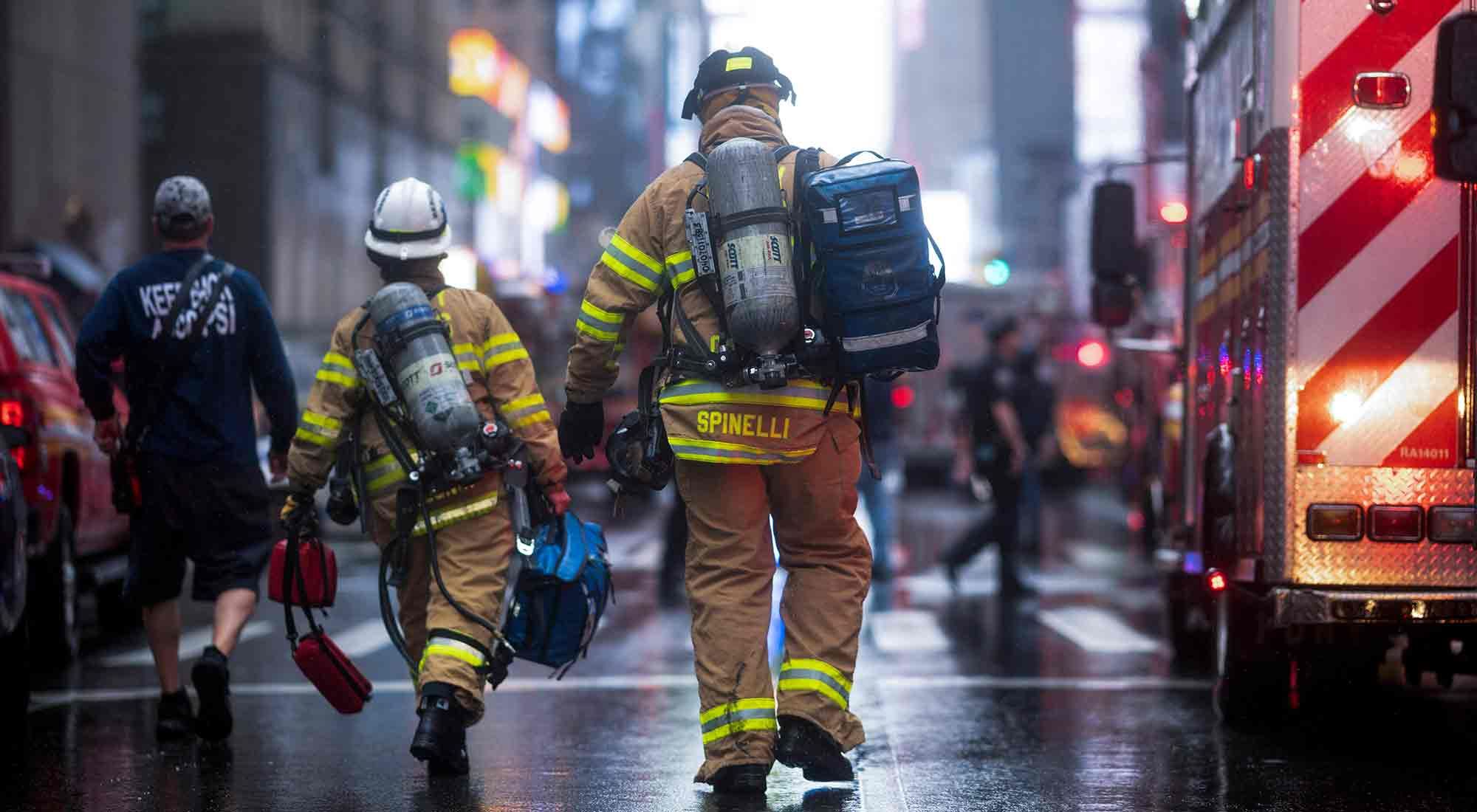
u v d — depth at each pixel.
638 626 27.27
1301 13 15.48
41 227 71.81
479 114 171.00
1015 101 154.88
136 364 16.52
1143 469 41.94
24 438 19.27
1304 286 15.45
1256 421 15.94
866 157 13.34
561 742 16.48
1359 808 13.45
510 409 14.48
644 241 13.25
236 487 16.53
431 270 14.90
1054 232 148.75
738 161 12.70
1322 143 15.48
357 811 13.27
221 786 14.34
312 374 41.56
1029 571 38.88
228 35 103.25
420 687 14.20
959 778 14.54
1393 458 15.43
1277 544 15.46
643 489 13.76
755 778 13.09
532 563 14.33
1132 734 17.02
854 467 13.49
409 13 133.25
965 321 77.25
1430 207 15.43
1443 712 18.39
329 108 114.19
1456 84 13.12
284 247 105.50
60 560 22.61
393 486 14.57
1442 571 15.40
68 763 15.48
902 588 34.84
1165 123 66.19
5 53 69.19
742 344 12.64
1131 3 156.00
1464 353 15.43
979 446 33.06
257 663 22.91
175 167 103.62
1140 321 44.38
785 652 13.45
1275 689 16.97
